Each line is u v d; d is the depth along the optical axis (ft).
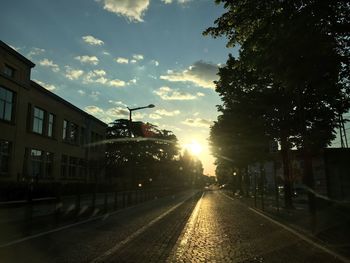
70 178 148.56
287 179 84.02
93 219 67.67
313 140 67.77
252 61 40.65
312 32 34.22
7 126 102.89
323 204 69.21
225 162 170.60
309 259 32.63
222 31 43.19
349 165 79.00
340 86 44.04
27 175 106.32
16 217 56.13
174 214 80.43
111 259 32.68
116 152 221.25
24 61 108.99
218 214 80.53
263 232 50.75
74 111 153.99
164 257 33.88
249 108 81.05
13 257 32.86
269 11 38.50
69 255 34.17
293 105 73.72
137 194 125.18
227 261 32.19
